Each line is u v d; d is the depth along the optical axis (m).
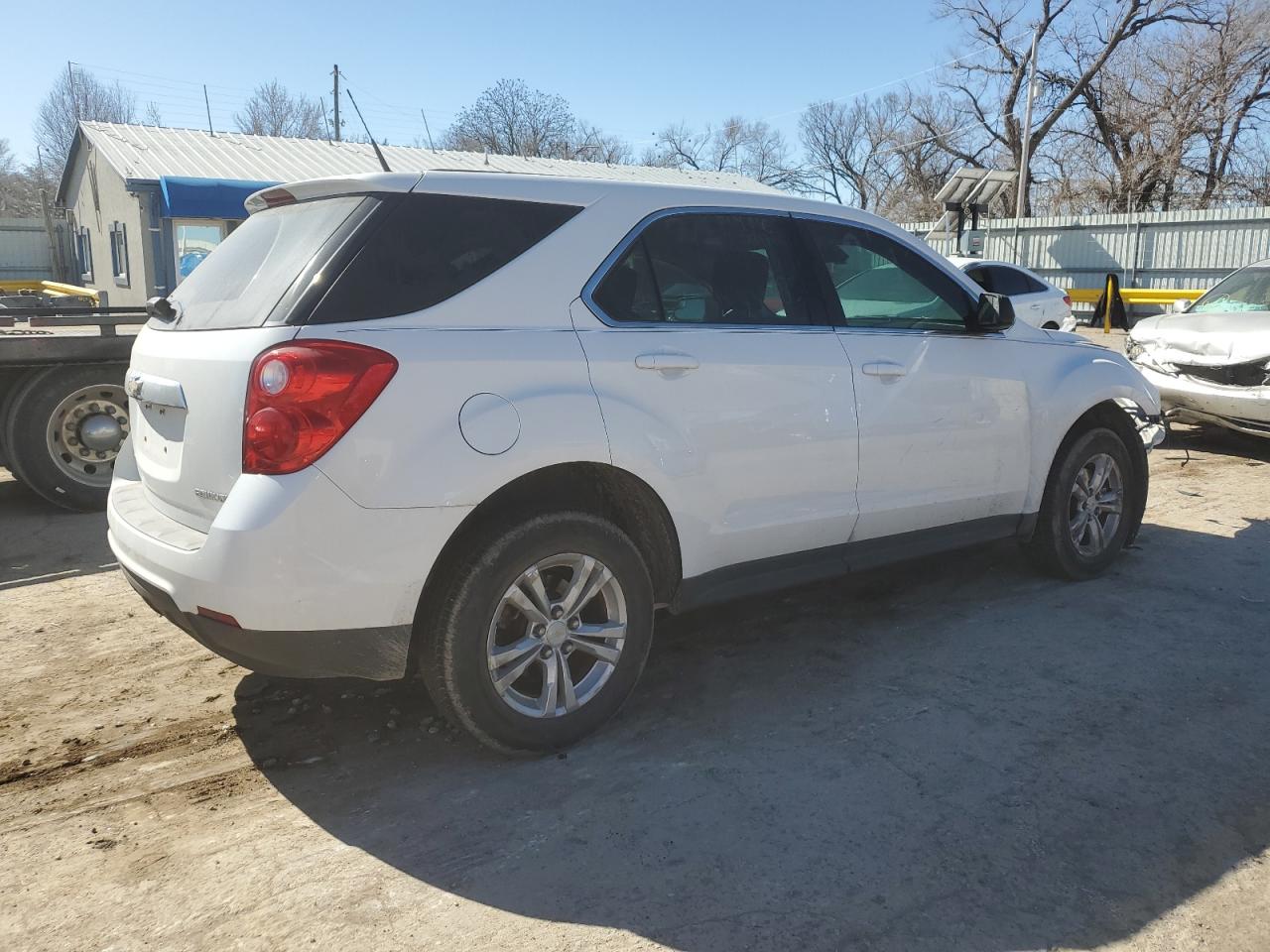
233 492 2.77
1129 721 3.51
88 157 25.55
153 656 4.15
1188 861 2.70
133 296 22.28
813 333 3.82
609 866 2.69
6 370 6.09
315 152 24.61
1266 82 34.59
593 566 3.25
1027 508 4.66
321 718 3.59
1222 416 7.73
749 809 2.96
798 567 3.85
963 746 3.34
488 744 3.15
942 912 2.49
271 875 2.67
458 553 3.03
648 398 3.30
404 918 2.49
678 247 3.56
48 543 5.77
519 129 47.94
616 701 3.39
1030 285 13.98
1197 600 4.74
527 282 3.17
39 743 3.41
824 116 52.72
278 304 2.88
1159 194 37.28
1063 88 38.50
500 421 2.96
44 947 2.39
